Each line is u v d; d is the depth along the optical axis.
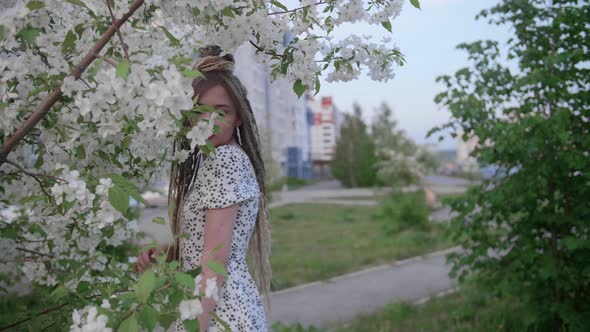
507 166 4.21
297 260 8.97
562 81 3.76
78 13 1.59
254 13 1.76
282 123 51.81
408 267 8.52
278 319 5.55
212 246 1.70
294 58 1.85
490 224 4.59
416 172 20.42
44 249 2.28
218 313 1.75
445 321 5.22
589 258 3.92
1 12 1.50
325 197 30.06
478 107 4.02
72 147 1.63
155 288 1.25
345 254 9.64
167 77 1.27
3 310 2.42
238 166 1.78
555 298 4.16
